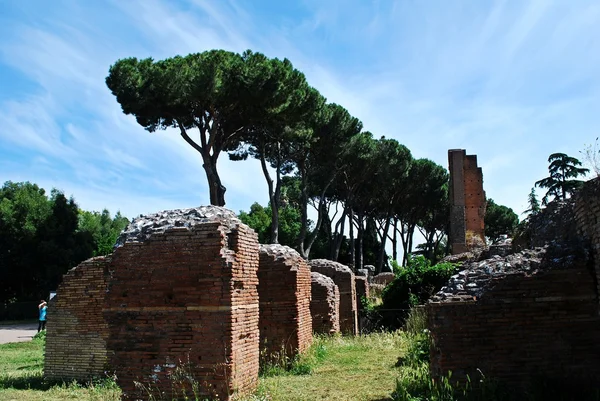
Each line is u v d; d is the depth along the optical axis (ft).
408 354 41.65
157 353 29.07
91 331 41.83
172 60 78.59
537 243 41.24
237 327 29.27
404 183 141.69
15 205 145.48
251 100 76.84
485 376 25.79
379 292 105.60
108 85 76.59
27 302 142.61
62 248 144.05
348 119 106.73
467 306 26.48
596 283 26.25
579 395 24.59
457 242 127.54
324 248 152.87
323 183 120.26
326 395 31.17
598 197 25.94
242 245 30.81
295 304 43.88
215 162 83.35
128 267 30.37
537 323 26.22
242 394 29.30
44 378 42.37
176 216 31.40
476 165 133.18
